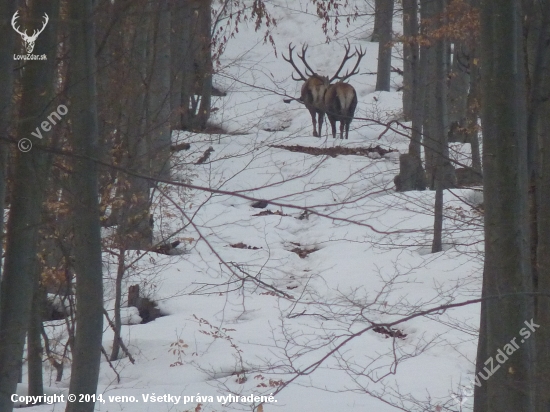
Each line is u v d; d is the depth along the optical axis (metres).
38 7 7.69
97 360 8.74
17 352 7.91
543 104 8.34
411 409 12.09
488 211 7.32
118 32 10.23
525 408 7.15
